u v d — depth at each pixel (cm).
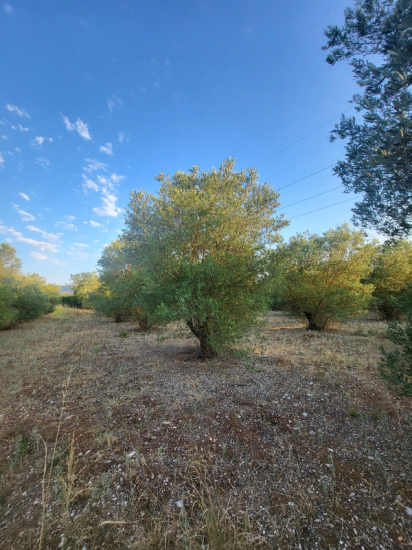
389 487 181
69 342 817
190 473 200
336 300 920
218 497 173
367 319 1380
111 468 210
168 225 510
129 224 829
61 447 244
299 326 1229
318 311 1015
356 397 334
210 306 417
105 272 1223
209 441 241
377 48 171
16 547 149
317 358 534
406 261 1193
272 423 272
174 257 471
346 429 260
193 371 456
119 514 168
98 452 230
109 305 1219
